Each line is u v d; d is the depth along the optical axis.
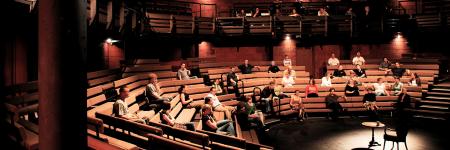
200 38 16.03
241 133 10.02
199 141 5.94
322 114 14.47
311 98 14.23
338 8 18.36
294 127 12.22
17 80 7.68
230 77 13.95
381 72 16.00
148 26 14.30
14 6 6.82
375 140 10.31
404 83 15.38
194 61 16.17
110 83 9.74
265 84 15.12
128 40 13.36
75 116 1.80
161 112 7.84
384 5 17.88
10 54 7.40
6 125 4.47
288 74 15.21
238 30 16.73
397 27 16.89
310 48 18.09
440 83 15.95
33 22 7.71
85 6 1.90
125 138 5.73
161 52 15.96
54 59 1.72
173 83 12.55
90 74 9.45
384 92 14.75
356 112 14.52
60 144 1.76
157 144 4.62
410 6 19.25
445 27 16.38
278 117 13.36
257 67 16.05
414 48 17.92
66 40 1.75
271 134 11.16
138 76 11.84
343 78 15.48
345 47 18.16
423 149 9.38
